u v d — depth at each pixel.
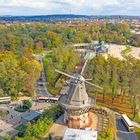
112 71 186.38
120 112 167.12
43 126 122.31
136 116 163.75
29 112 169.25
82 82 130.00
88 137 110.06
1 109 175.50
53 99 187.50
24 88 199.00
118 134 138.62
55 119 135.75
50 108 145.38
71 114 128.88
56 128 127.00
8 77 194.25
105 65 193.25
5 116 164.88
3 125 152.50
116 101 182.50
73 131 114.38
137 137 136.88
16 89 195.25
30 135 119.06
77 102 127.56
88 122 132.38
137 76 180.88
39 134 119.00
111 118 144.50
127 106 176.50
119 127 146.50
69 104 128.12
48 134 121.44
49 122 127.88
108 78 181.25
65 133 112.81
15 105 182.38
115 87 180.88
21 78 197.38
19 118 161.75
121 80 185.00
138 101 166.00
